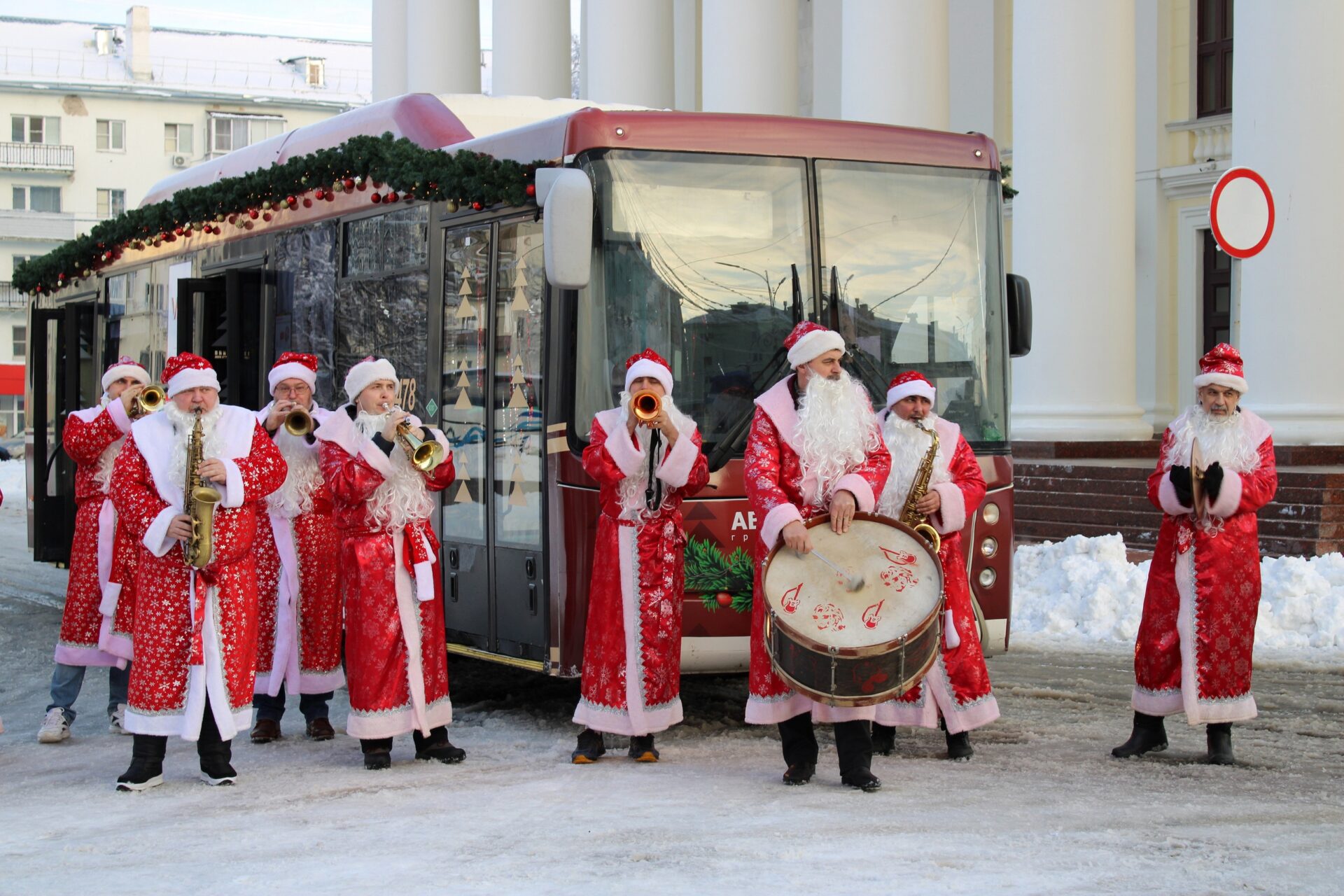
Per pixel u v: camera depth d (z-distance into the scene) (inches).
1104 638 423.5
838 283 321.7
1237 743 290.8
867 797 242.8
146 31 2426.2
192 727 258.5
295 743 313.9
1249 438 271.6
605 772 270.4
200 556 252.8
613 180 310.0
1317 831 218.1
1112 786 251.3
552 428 307.7
